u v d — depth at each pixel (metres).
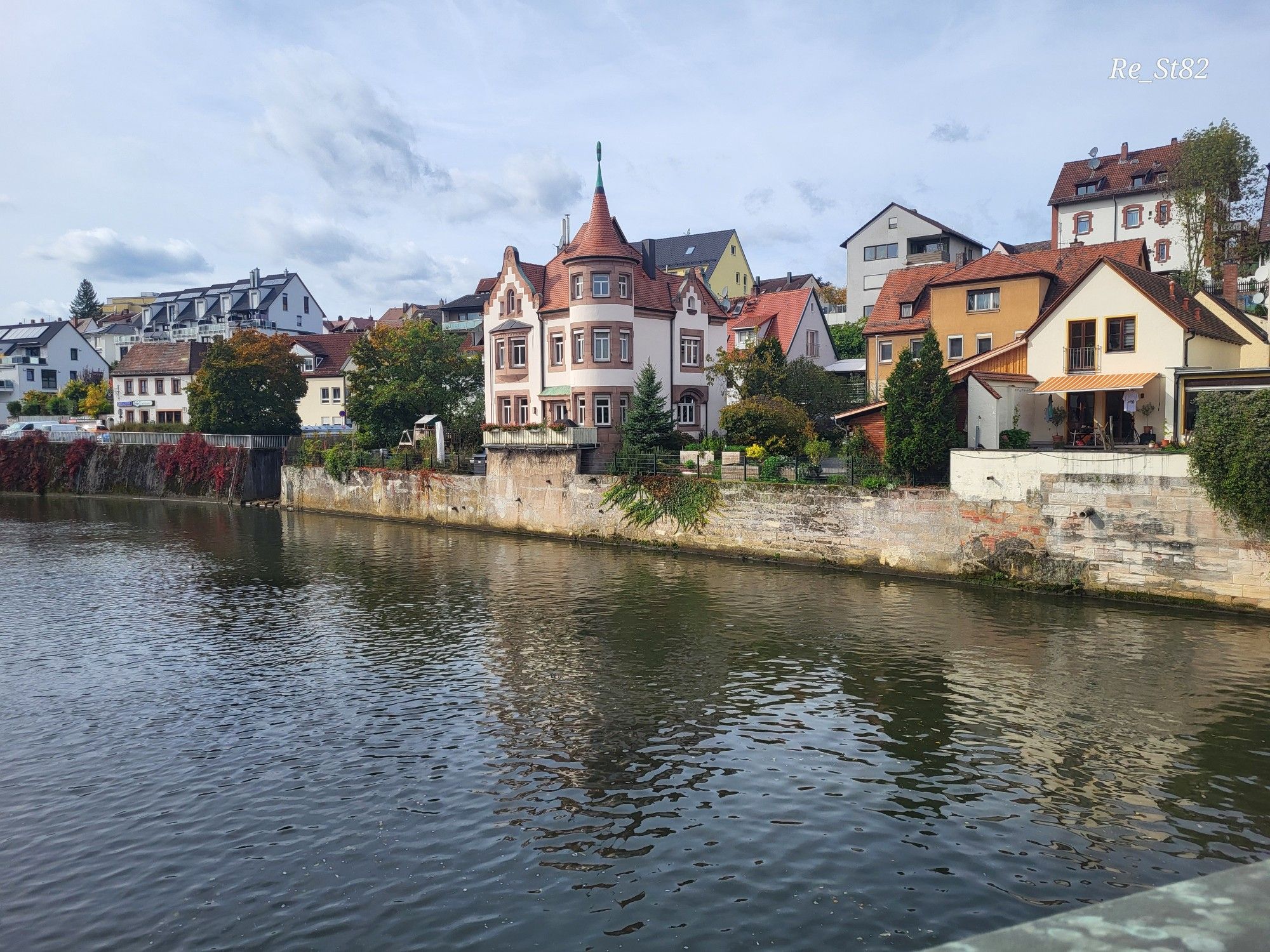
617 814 16.72
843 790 17.64
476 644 28.83
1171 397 39.31
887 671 25.22
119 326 140.75
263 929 13.23
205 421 79.75
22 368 121.62
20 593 38.19
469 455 60.38
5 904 14.03
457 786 18.08
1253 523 29.58
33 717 22.52
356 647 28.73
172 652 28.41
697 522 44.88
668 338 59.56
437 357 74.06
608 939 12.76
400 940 12.88
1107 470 32.53
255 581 40.19
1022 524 34.69
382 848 15.59
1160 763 18.75
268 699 23.67
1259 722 20.95
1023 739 20.12
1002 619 30.61
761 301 79.44
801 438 49.88
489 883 14.34
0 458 87.12
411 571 42.03
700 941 12.68
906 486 38.09
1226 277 56.47
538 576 40.19
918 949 12.37
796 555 41.34
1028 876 14.34
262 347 80.38
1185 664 25.27
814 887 14.07
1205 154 59.34
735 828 16.09
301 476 69.69
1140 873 14.41
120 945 12.90
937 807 16.89
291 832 16.23
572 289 56.56
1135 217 78.31
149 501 79.31
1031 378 43.06
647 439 50.56
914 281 60.25
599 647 28.19
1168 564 31.52
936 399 38.34
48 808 17.38
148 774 18.92
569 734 20.88
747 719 21.67
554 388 58.19
